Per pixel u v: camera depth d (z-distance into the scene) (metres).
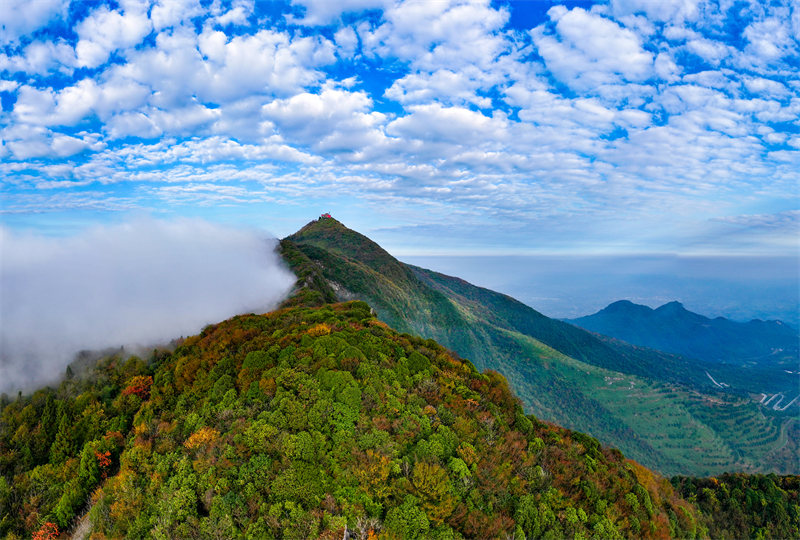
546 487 38.62
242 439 35.69
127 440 47.16
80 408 54.28
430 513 31.11
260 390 42.06
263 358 47.00
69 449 49.44
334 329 56.00
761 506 73.50
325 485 31.94
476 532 31.53
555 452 44.47
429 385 45.88
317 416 37.47
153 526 32.44
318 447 34.81
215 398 44.34
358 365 45.31
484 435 41.53
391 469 33.53
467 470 35.28
